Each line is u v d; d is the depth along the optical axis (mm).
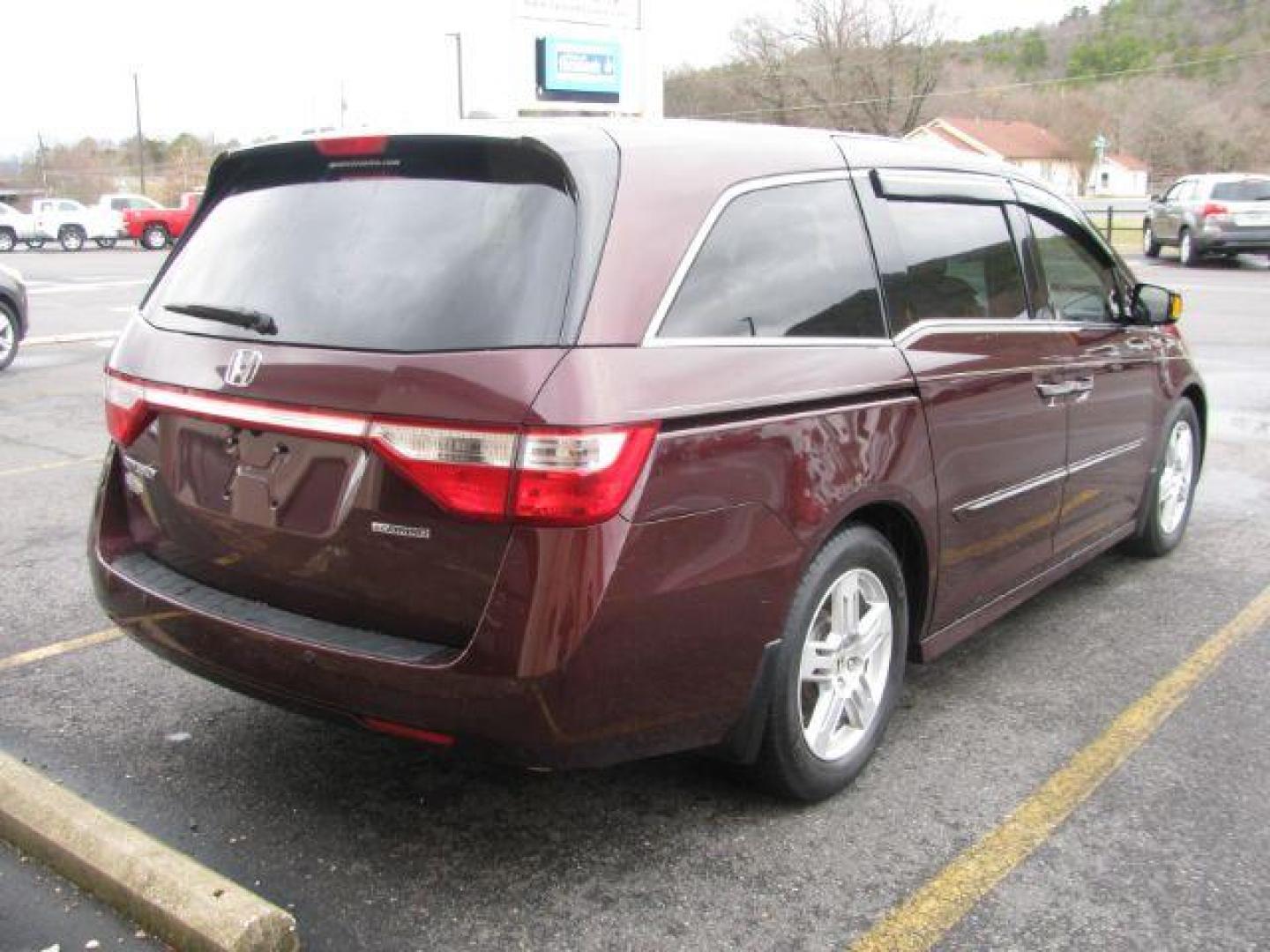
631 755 2742
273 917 2525
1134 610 4855
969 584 3775
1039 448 4047
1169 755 3578
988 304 3902
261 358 2846
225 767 3451
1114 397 4625
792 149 3289
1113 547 5336
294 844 3045
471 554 2547
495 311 2611
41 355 12586
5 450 7766
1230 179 23219
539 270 2631
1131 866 2975
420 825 3145
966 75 77438
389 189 2924
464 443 2506
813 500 2986
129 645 4383
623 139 2875
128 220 37719
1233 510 6395
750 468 2824
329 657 2686
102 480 3439
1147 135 69875
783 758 3092
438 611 2607
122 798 3264
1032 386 3961
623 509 2557
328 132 3066
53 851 2877
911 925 2732
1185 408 5449
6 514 6160
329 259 2906
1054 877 2922
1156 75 71250
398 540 2629
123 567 3248
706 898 2830
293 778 3389
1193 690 4059
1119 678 4168
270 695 2873
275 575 2869
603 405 2521
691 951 2633
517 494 2482
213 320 3055
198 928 2527
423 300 2691
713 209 2932
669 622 2674
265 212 3148
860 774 3445
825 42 64438
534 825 3152
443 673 2562
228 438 2932
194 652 2986
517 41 25328
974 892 2857
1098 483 4594
